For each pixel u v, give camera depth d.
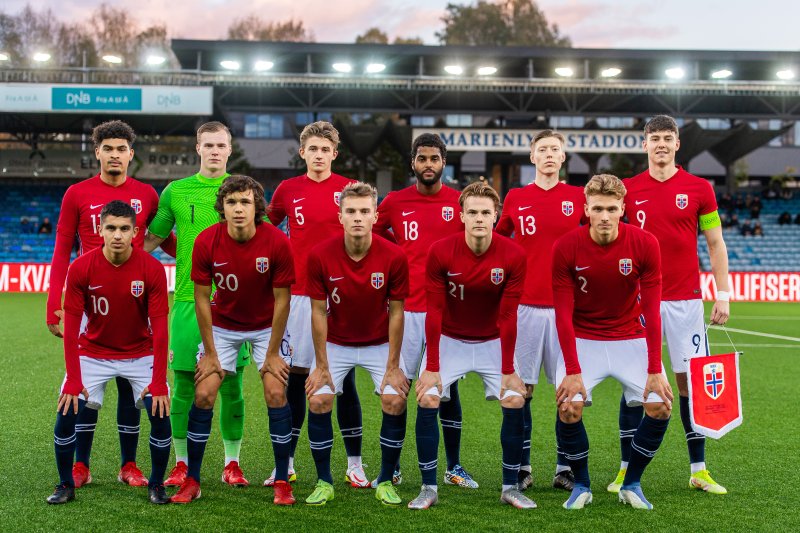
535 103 25.00
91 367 4.08
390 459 4.11
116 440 5.32
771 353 10.57
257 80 21.20
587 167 31.81
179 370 4.42
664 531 3.59
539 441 5.55
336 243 4.05
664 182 4.58
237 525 3.60
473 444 5.40
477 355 4.21
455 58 22.62
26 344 10.28
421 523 3.67
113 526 3.55
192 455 4.04
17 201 26.09
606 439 5.59
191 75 21.09
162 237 4.83
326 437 4.06
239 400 4.48
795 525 3.69
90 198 4.48
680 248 4.52
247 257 4.01
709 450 5.22
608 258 3.96
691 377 4.02
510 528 3.61
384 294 4.08
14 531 3.47
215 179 4.61
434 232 4.73
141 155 25.11
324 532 3.52
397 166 28.95
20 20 40.47
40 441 5.19
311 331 4.36
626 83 21.77
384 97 24.50
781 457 5.04
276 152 30.16
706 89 21.81
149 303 4.00
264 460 4.93
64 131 25.91
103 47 41.66
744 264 25.02
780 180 32.00
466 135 22.31
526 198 4.83
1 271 20.25
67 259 4.46
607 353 4.12
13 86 19.89
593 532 3.56
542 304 4.70
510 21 46.84
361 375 8.69
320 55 22.42
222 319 4.26
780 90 21.81
